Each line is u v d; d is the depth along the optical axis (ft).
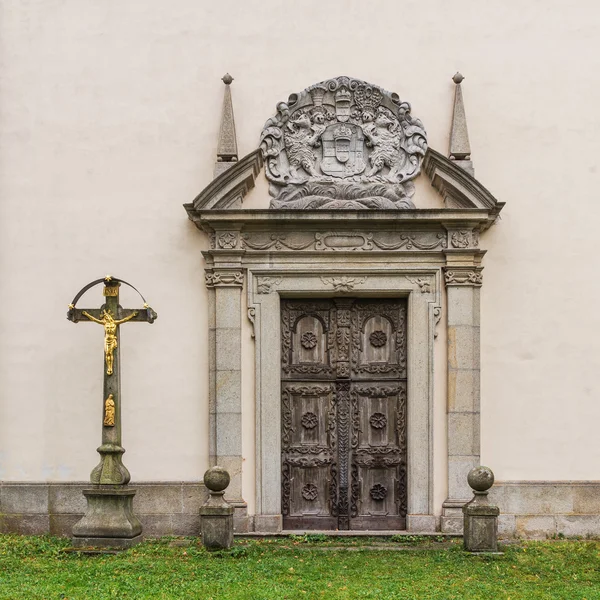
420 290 40.14
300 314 41.09
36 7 41.24
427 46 41.14
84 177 40.73
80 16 41.24
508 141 40.81
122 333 40.19
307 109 40.78
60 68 41.04
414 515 39.50
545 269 40.37
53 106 40.93
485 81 40.98
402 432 40.63
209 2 41.24
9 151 40.86
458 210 39.17
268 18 41.22
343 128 40.52
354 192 40.14
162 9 41.22
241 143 40.86
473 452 39.37
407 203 40.06
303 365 40.91
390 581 31.30
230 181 39.40
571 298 40.29
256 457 39.73
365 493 40.63
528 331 40.16
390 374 40.83
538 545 37.78
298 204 40.06
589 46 41.09
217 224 39.65
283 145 40.57
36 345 40.34
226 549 35.37
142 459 39.81
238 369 39.70
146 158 40.78
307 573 32.30
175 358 40.14
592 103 40.91
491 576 32.17
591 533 39.50
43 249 40.55
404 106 40.45
